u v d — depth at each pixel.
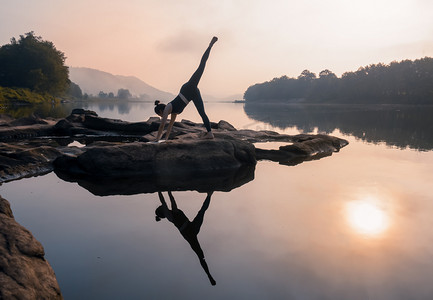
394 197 4.11
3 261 2.12
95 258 2.48
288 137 10.98
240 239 2.82
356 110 43.59
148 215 3.51
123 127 13.45
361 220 3.26
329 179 5.23
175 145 6.32
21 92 61.81
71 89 141.38
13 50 75.38
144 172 5.98
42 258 2.39
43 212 3.62
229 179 5.40
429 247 2.63
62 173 5.89
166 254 2.55
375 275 2.20
